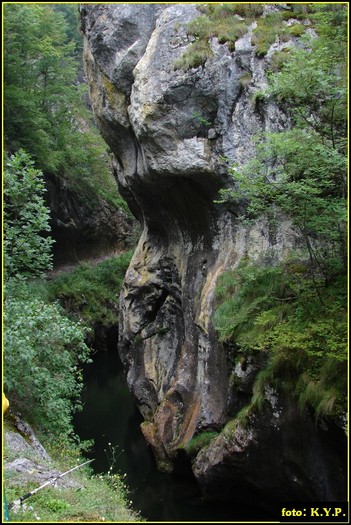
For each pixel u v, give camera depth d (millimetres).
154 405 13242
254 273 9125
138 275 14656
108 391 18516
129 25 12922
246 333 8703
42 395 9141
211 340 10023
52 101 24922
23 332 8438
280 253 9570
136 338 14430
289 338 7531
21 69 22000
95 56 13703
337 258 8297
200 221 11766
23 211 9523
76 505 6504
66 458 8766
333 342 7031
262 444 7828
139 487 10180
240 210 10414
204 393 9922
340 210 7086
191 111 10898
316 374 7348
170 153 11023
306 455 7383
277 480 7809
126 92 13062
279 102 9648
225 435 8359
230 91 10570
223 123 10609
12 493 6238
